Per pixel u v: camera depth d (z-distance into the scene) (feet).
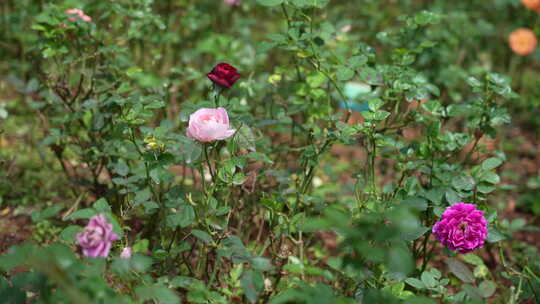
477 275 9.54
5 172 11.66
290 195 9.81
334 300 6.19
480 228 7.32
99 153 9.81
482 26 17.54
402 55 10.12
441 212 8.07
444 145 9.02
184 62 14.93
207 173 11.86
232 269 8.44
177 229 8.89
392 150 10.24
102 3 12.73
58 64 10.81
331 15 18.44
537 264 9.22
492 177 8.32
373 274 7.45
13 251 6.26
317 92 10.29
